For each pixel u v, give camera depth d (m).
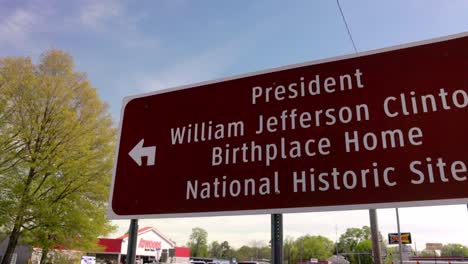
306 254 103.75
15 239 15.84
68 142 16.38
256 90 3.09
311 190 2.56
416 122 2.47
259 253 117.44
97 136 17.47
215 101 3.23
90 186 16.56
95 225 16.50
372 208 2.36
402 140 2.46
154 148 3.29
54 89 16.88
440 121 2.42
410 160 2.39
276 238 2.57
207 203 2.87
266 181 2.72
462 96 2.43
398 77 2.65
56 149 16.08
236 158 2.91
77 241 17.23
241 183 2.80
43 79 16.81
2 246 23.92
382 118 2.57
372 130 2.56
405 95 2.58
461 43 2.56
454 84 2.48
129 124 3.52
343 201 2.44
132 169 3.29
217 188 2.88
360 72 2.78
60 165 15.98
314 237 107.44
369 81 2.72
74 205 16.30
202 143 3.11
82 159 16.08
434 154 2.35
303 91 2.91
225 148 2.99
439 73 2.54
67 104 17.20
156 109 3.46
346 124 2.65
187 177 3.03
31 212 15.40
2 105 15.80
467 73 2.47
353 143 2.57
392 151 2.45
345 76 2.82
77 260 20.52
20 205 15.12
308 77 2.94
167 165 3.16
